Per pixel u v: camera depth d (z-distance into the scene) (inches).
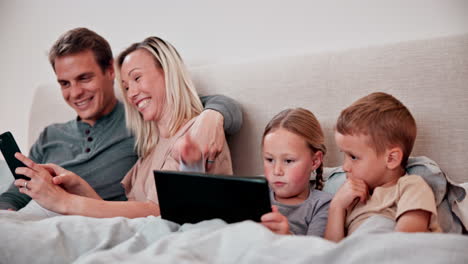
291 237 21.3
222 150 42.9
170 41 67.3
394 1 50.4
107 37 73.9
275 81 50.1
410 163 34.3
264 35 59.3
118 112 55.6
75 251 27.5
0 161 66.7
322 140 38.2
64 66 52.3
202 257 21.0
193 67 59.3
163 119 46.3
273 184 36.5
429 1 48.5
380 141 31.6
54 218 30.3
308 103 47.6
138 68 45.6
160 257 20.2
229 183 25.7
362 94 44.6
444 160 40.1
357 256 18.6
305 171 36.1
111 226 29.1
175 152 39.8
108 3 73.2
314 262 19.0
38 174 38.6
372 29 51.8
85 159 52.2
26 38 84.1
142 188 45.6
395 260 18.1
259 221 25.6
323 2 54.7
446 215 31.6
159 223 28.2
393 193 31.7
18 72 85.8
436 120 40.7
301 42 56.6
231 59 62.1
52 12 80.3
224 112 44.2
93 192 43.0
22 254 26.1
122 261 20.8
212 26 63.3
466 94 39.6
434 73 41.1
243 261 20.2
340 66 46.2
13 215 34.6
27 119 85.6
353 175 32.9
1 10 86.1
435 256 17.9
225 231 22.4
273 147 36.0
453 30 47.6
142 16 69.9
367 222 29.3
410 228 28.2
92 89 53.0
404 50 42.9
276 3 58.0
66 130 57.8
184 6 65.6
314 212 35.9
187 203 28.1
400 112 32.4
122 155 51.9
